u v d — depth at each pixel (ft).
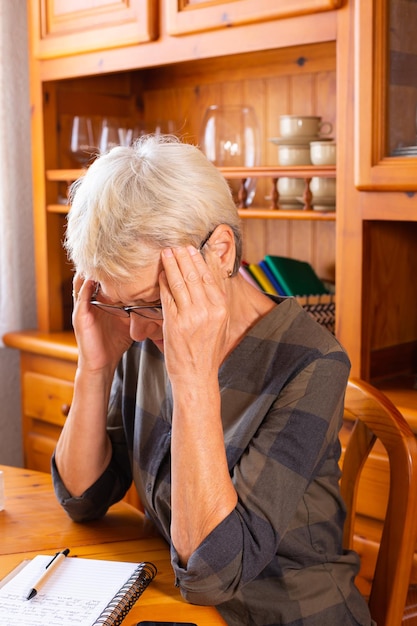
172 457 3.77
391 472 4.35
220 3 6.60
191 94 8.76
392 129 5.76
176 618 3.62
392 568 4.32
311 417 3.85
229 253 3.98
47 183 8.59
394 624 4.33
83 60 7.92
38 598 3.68
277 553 3.97
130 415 4.76
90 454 4.57
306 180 6.59
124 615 3.59
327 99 7.61
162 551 4.26
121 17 7.41
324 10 6.01
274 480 3.74
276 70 7.97
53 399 8.41
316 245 7.97
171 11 6.96
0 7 8.61
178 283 3.70
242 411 4.09
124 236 3.66
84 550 4.25
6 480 5.23
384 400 4.45
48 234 8.69
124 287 3.81
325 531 4.09
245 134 7.27
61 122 8.70
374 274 6.43
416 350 6.96
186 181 3.75
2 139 8.70
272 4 6.25
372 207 5.97
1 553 4.20
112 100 9.15
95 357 4.57
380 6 5.68
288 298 4.23
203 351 3.75
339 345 4.08
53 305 8.82
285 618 3.91
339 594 4.03
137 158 3.81
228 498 3.68
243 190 7.06
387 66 5.74
